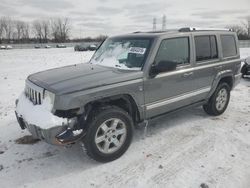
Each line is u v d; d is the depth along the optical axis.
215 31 5.23
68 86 3.30
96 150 3.49
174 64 3.81
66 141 3.20
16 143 4.25
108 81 3.52
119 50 4.46
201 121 5.25
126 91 3.68
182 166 3.57
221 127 4.94
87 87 3.33
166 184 3.18
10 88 8.28
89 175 3.39
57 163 3.67
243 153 3.92
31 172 3.45
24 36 89.88
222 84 5.46
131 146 4.15
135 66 4.00
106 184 3.21
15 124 5.05
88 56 22.27
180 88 4.49
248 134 4.61
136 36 4.44
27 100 3.85
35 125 3.29
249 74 9.66
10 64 15.73
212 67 5.05
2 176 3.35
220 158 3.77
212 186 3.12
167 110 4.43
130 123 3.79
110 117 3.53
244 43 44.41
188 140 4.37
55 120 3.19
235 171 3.43
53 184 3.21
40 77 3.88
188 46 4.60
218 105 5.50
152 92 4.05
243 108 6.14
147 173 3.42
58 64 15.43
